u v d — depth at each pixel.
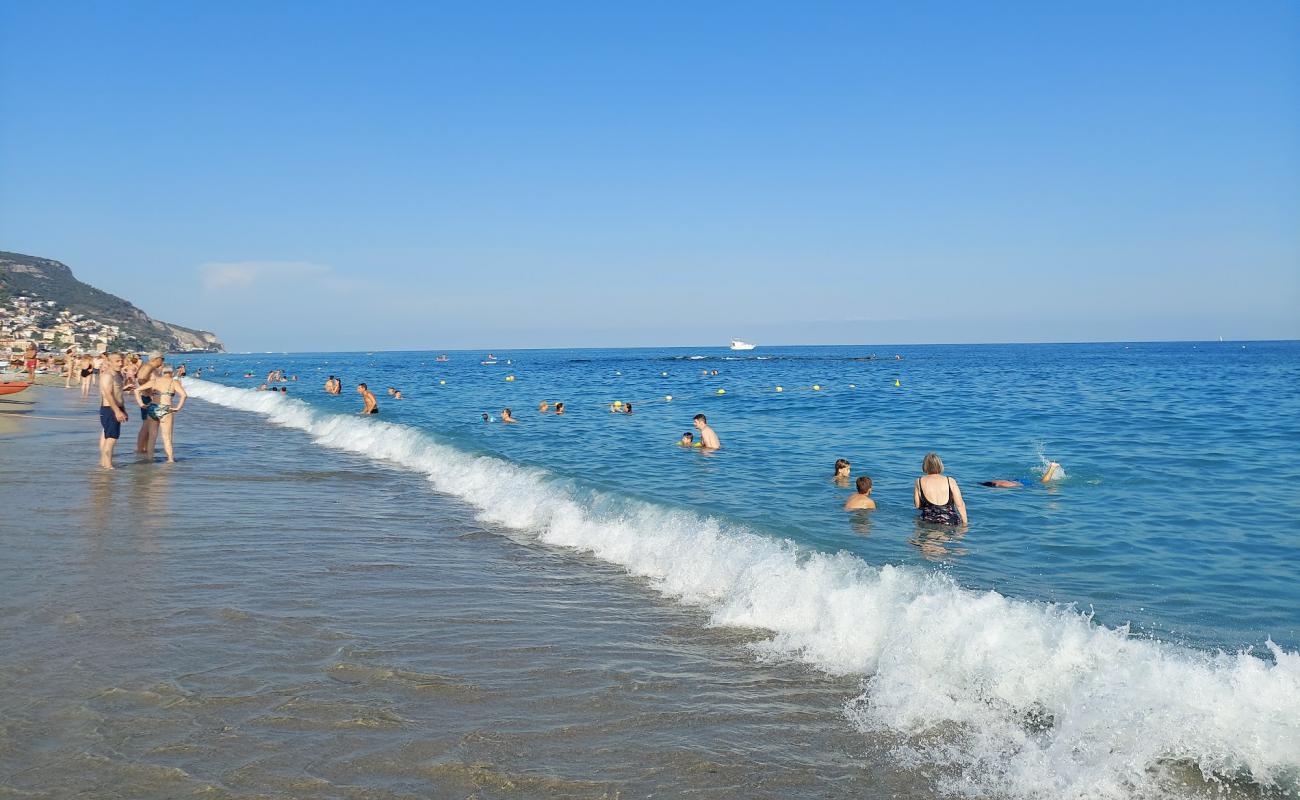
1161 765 4.53
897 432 23.45
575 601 7.96
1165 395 38.41
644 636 6.93
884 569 7.68
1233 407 30.41
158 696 5.32
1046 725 5.10
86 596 7.49
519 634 6.91
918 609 6.39
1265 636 6.42
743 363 118.69
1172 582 8.05
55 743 4.63
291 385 58.31
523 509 12.04
